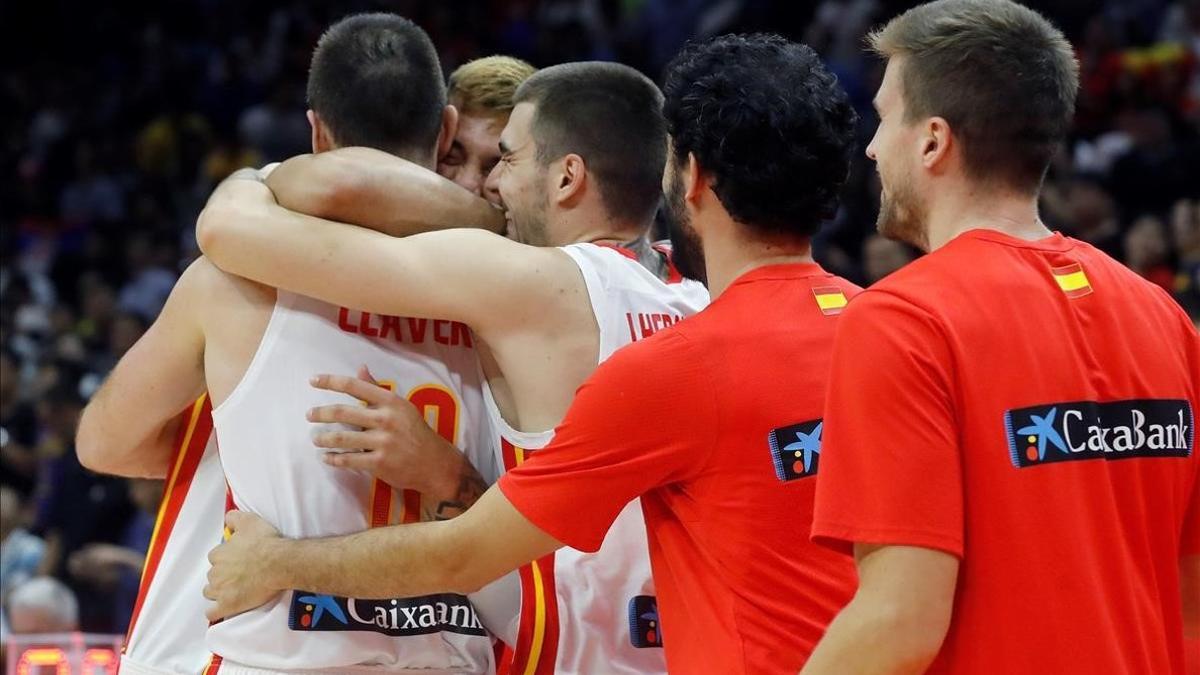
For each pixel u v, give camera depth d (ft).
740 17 95.25
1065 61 15.26
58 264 88.89
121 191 99.81
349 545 17.24
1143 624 14.57
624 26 100.73
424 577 16.66
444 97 20.59
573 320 18.74
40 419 61.00
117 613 48.16
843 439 14.23
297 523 18.48
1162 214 61.87
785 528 15.83
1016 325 14.46
